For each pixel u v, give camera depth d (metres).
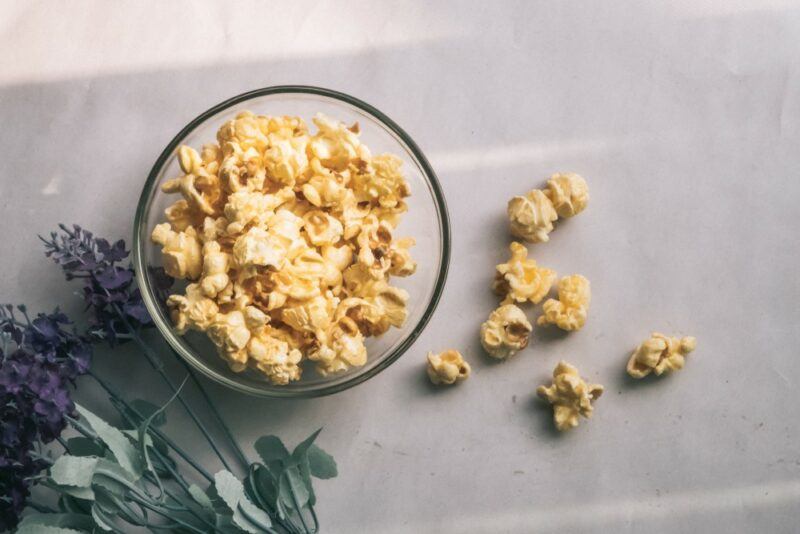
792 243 0.77
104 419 0.77
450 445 0.77
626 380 0.77
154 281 0.72
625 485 0.76
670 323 0.77
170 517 0.70
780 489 0.76
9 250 0.77
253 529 0.70
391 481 0.76
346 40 0.78
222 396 0.77
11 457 0.68
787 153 0.78
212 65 0.78
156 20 0.78
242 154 0.70
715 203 0.77
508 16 0.78
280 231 0.69
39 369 0.69
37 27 0.78
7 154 0.78
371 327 0.71
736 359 0.77
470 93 0.78
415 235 0.75
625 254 0.77
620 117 0.78
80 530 0.70
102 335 0.73
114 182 0.78
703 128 0.78
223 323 0.69
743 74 0.78
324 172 0.70
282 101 0.74
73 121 0.78
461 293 0.77
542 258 0.77
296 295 0.69
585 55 0.78
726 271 0.77
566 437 0.76
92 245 0.73
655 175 0.78
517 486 0.76
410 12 0.78
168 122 0.78
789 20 0.78
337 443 0.77
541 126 0.78
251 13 0.78
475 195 0.78
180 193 0.72
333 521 0.76
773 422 0.76
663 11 0.78
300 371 0.72
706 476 0.76
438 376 0.75
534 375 0.77
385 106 0.78
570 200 0.76
